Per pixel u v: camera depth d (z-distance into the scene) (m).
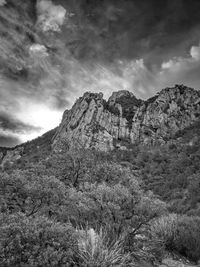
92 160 20.34
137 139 103.88
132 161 76.75
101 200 7.89
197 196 32.00
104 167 15.96
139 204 8.02
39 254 4.45
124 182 12.87
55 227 5.05
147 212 7.87
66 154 20.33
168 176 53.81
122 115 120.56
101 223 7.64
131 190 8.77
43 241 4.71
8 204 7.86
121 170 15.64
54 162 19.55
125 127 109.62
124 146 98.25
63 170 18.30
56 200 8.41
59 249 4.66
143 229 9.27
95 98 124.25
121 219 7.61
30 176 9.48
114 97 144.00
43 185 8.48
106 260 5.32
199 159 59.84
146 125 109.19
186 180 45.16
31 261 4.23
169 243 8.70
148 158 76.88
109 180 15.23
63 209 8.18
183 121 110.38
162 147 88.12
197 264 7.94
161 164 66.19
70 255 4.84
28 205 8.14
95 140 98.25
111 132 106.31
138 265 6.43
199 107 118.31
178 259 8.02
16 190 8.08
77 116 113.88
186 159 62.09
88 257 5.23
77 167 18.52
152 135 103.62
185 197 36.97
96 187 9.41
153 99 131.12
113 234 6.90
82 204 8.02
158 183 50.12
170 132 105.19
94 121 108.50
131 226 7.96
